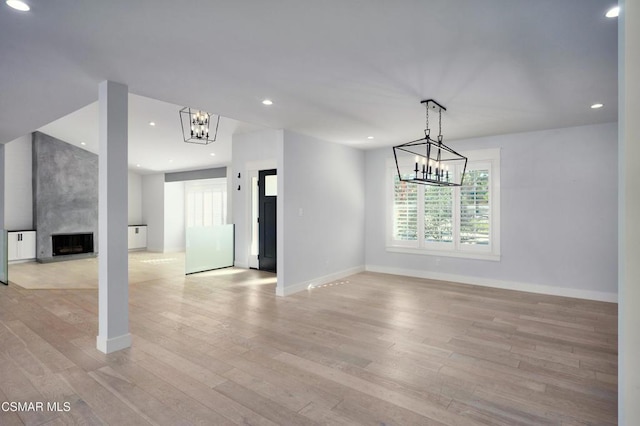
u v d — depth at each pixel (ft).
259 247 22.80
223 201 32.22
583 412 7.20
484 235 18.21
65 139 28.12
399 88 10.75
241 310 14.12
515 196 17.34
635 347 3.67
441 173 13.42
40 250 27.32
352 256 21.26
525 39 7.69
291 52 8.34
